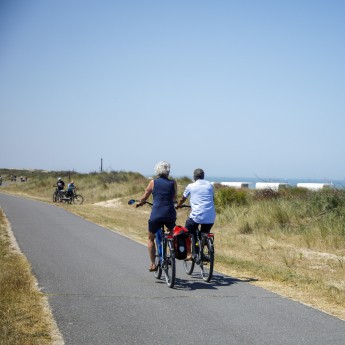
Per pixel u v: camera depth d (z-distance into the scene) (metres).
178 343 6.53
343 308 8.72
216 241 18.59
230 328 7.21
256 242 18.19
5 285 9.09
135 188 44.12
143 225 23.25
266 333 7.02
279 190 30.41
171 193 10.29
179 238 10.07
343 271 12.95
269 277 11.41
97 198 45.19
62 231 19.02
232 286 10.19
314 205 22.12
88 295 9.02
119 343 6.47
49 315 7.61
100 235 18.20
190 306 8.41
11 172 136.25
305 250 16.42
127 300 8.73
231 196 28.22
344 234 17.50
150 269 10.65
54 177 67.88
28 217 24.00
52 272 11.02
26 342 6.26
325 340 6.76
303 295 9.63
